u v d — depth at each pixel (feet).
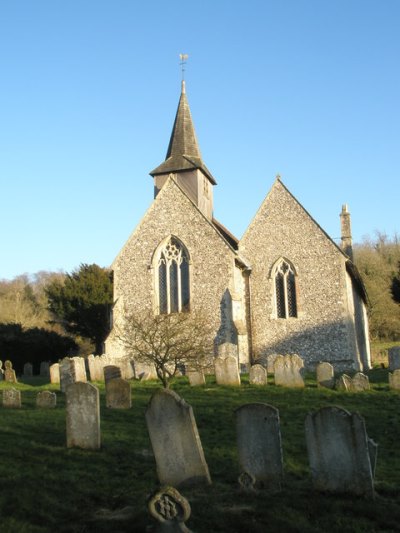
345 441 27.50
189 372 73.31
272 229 102.58
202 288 96.73
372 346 166.71
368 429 42.98
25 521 24.64
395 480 30.50
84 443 36.17
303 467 33.09
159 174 117.29
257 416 29.43
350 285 104.73
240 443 29.66
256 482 29.01
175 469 29.32
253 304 100.83
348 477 27.30
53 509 26.12
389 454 36.37
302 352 96.63
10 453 34.35
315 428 28.25
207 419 46.44
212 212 125.08
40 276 282.56
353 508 25.61
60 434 40.11
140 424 44.65
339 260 97.91
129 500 27.22
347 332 95.25
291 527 23.84
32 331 141.08
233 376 68.03
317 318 97.09
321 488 27.81
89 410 36.29
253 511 25.23
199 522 24.32
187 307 97.40
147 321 86.99
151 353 79.00
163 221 101.45
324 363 63.46
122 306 100.07
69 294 146.20
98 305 144.87
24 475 30.01
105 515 25.62
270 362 82.28
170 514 22.84
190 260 98.07
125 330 89.45
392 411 49.03
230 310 94.58
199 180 115.96
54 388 72.90
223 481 30.19
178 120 122.11
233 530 23.84
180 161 117.08
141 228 102.53
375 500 26.63
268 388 63.21
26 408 53.16
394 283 148.36
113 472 31.55
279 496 27.20
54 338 142.10
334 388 61.93
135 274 101.04
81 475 30.73
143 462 33.60
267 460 28.96
